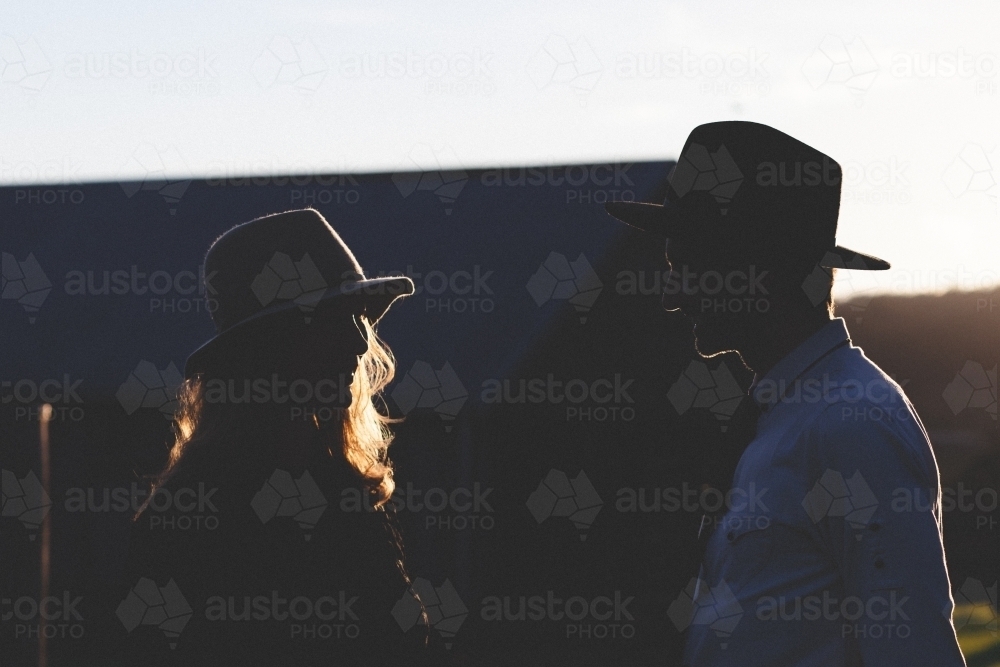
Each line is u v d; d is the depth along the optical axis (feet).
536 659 36.50
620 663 35.60
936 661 6.23
